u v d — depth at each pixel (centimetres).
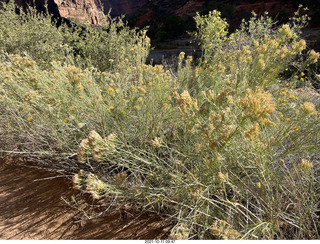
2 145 367
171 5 5162
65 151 295
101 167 281
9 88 362
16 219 254
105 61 702
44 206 269
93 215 247
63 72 372
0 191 297
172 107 317
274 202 187
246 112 171
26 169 337
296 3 3306
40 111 324
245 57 331
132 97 304
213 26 506
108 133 291
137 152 255
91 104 304
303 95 358
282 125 237
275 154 236
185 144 255
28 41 718
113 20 758
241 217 202
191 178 208
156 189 210
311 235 183
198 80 412
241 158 220
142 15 5100
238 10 3781
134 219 229
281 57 297
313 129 221
